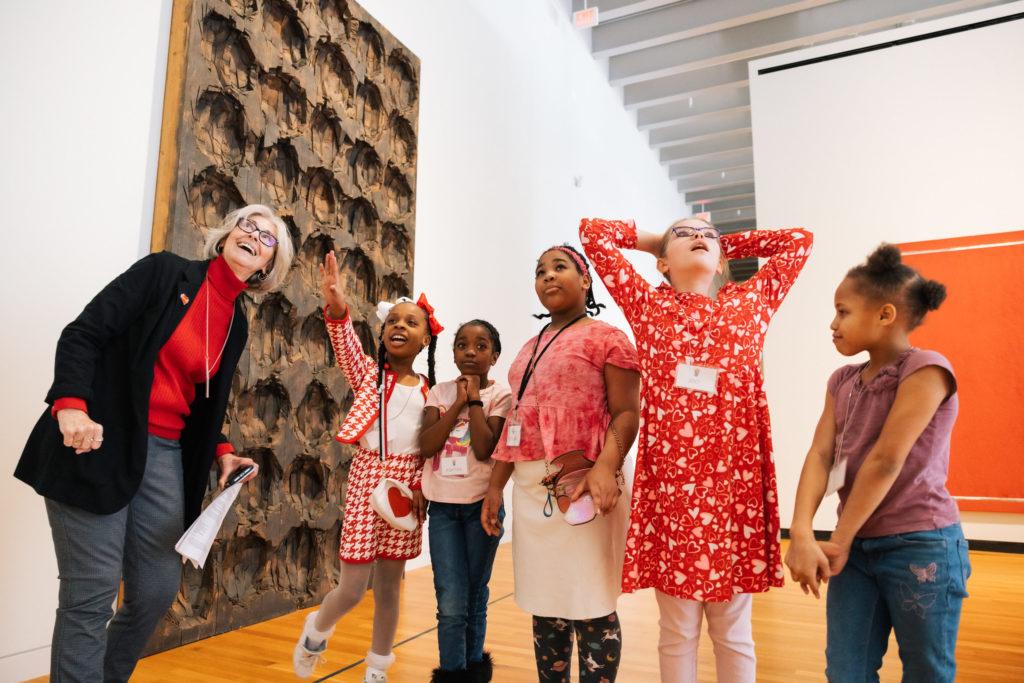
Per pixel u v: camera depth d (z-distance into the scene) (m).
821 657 2.42
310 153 3.32
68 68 2.35
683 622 1.41
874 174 5.78
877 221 5.71
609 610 1.54
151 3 2.67
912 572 1.25
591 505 1.51
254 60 3.02
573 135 6.98
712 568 1.38
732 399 1.46
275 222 1.77
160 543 1.59
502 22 5.65
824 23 7.01
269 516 2.95
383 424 2.04
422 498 2.04
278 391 3.09
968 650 2.55
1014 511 4.93
